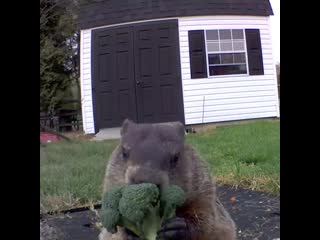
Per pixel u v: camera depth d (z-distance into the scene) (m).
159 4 7.12
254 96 7.43
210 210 1.74
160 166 1.52
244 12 7.32
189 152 1.73
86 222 2.55
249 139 4.98
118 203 1.52
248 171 3.42
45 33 6.91
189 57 7.14
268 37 7.54
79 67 8.07
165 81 7.14
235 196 2.97
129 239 1.60
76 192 3.02
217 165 3.74
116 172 1.66
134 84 7.17
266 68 7.52
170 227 1.51
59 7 6.67
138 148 1.56
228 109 7.29
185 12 7.07
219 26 7.23
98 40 7.32
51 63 7.57
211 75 7.26
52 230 2.40
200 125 7.18
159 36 7.12
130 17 7.13
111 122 7.27
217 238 1.79
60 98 8.23
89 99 7.43
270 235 2.25
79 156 4.44
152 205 1.51
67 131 8.34
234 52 7.34
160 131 1.63
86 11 7.35
